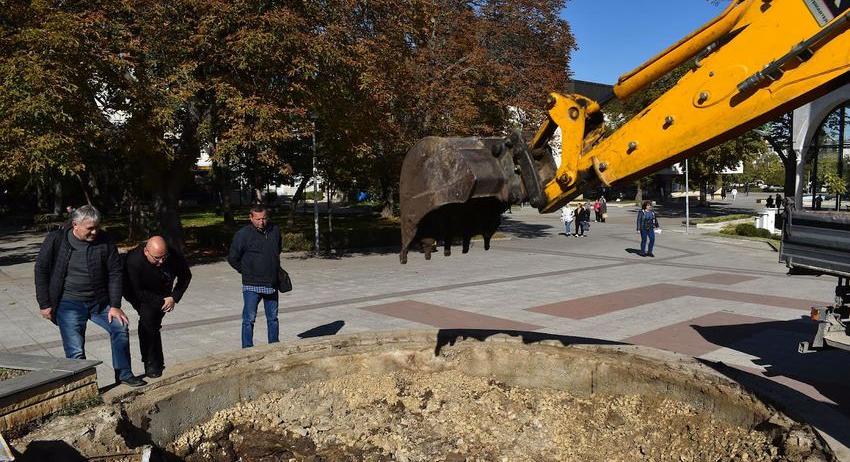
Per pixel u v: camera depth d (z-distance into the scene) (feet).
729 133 10.11
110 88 44.83
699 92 10.25
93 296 15.92
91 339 26.45
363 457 14.83
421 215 11.10
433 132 66.95
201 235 69.82
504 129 74.95
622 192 222.69
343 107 54.08
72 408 13.30
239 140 46.65
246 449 15.07
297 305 34.27
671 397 15.39
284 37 46.37
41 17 42.14
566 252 62.59
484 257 58.29
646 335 26.91
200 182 171.01
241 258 21.11
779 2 9.96
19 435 11.98
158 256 15.96
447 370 18.65
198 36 46.11
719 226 94.27
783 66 9.55
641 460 14.21
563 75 79.15
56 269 15.49
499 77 71.82
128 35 44.70
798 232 15.76
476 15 77.56
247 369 16.79
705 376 14.78
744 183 296.51
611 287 40.19
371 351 18.45
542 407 16.96
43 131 39.88
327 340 18.88
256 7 47.32
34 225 108.88
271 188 218.18
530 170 10.93
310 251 63.46
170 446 14.73
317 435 15.96
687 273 46.98
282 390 17.34
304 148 65.36
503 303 34.58
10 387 12.29
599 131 11.57
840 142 18.08
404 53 61.41
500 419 16.58
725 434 13.65
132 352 24.02
